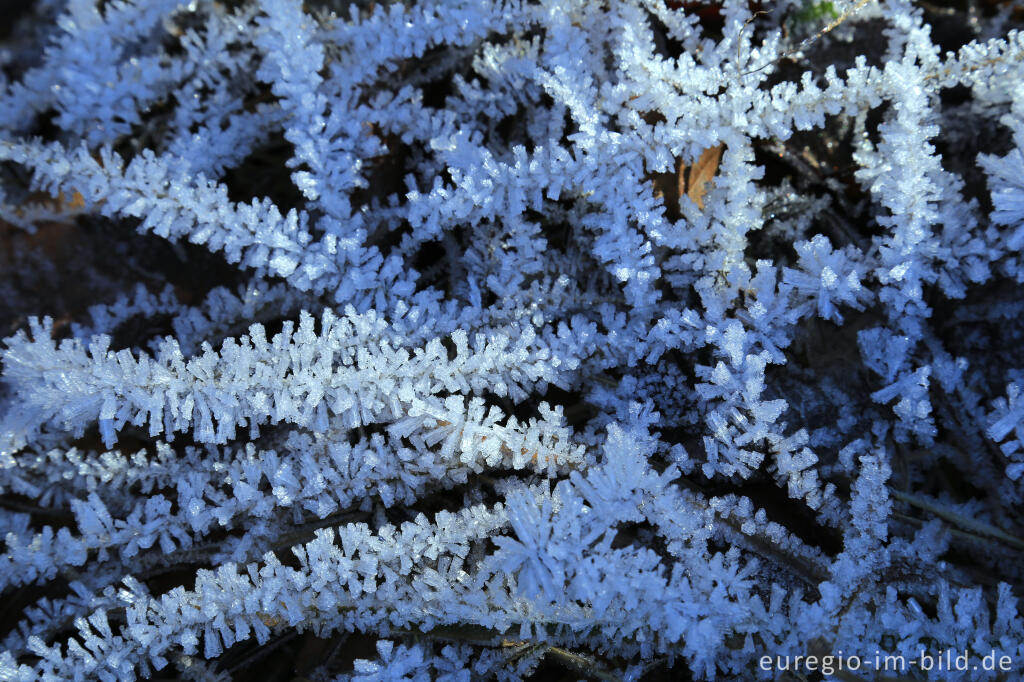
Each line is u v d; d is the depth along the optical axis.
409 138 0.52
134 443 0.53
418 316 0.50
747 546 0.49
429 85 0.55
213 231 0.50
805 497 0.49
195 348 0.52
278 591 0.47
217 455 0.51
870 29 0.53
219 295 0.52
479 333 0.49
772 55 0.50
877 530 0.48
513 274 0.51
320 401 0.49
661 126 0.50
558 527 0.46
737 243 0.50
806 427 0.50
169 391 0.48
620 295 0.52
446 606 0.47
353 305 0.50
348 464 0.49
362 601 0.48
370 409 0.49
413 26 0.51
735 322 0.49
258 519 0.50
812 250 0.49
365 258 0.50
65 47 0.53
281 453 0.51
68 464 0.51
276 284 0.53
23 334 0.48
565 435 0.49
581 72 0.51
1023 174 0.49
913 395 0.49
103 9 0.56
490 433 0.48
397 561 0.48
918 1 0.55
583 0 0.52
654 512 0.48
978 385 0.51
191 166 0.52
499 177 0.50
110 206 0.50
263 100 0.55
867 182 0.51
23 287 0.55
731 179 0.50
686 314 0.49
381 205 0.54
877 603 0.48
